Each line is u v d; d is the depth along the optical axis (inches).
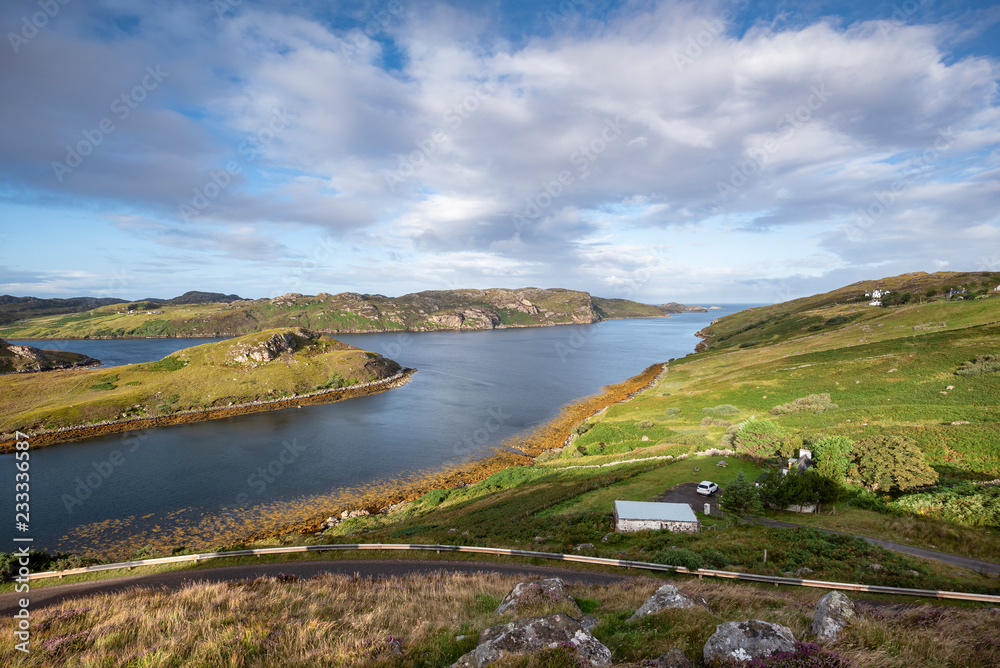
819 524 1326.3
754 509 1530.5
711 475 1900.8
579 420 3964.1
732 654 388.2
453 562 1197.1
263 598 767.1
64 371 5251.0
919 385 2728.8
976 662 398.9
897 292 7637.8
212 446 3361.2
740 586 855.7
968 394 2359.7
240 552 1355.8
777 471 1685.5
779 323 7603.4
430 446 3334.2
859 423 2224.4
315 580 942.4
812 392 3137.3
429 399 4906.5
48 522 2162.9
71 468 2928.2
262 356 5841.5
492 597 724.7
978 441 1704.0
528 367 7081.7
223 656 505.7
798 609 634.8
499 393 5157.5
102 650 545.6
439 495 2324.1
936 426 1943.9
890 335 4269.2
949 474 1558.8
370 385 5674.2
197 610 709.9
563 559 1168.2
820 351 4217.5
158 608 725.3
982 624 541.6
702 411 3213.6
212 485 2623.0
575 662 370.0
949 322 4104.3
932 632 481.4
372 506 2342.5
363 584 907.4
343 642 514.9
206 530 2074.3
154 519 2192.4
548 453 2957.7
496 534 1488.7
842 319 6107.3
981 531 1125.1
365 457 3100.4
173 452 3233.3
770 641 394.9
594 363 7411.4
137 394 4517.7
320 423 3998.5
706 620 504.4
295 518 2199.8
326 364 6008.9
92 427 3875.5
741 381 3846.0
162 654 513.0
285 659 485.1
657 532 1360.7
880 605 779.4
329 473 2812.5
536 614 530.6
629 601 673.0
